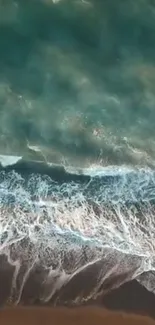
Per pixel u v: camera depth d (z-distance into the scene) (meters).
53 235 9.59
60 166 10.56
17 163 10.48
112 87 11.38
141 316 9.03
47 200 10.05
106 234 9.73
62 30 11.41
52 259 9.30
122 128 11.11
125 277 9.22
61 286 9.03
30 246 9.38
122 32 11.52
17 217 9.73
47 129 10.96
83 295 9.03
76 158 10.74
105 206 10.12
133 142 11.00
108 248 9.52
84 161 10.71
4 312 8.78
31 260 9.22
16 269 9.08
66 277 9.10
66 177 10.43
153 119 11.23
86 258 9.38
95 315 8.95
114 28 11.50
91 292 9.06
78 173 10.52
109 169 10.62
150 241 9.74
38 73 11.27
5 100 11.05
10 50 11.27
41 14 11.40
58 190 10.24
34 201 9.99
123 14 11.53
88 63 11.41
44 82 11.23
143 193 10.34
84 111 11.17
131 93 11.36
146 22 11.56
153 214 10.10
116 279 9.19
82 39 11.45
